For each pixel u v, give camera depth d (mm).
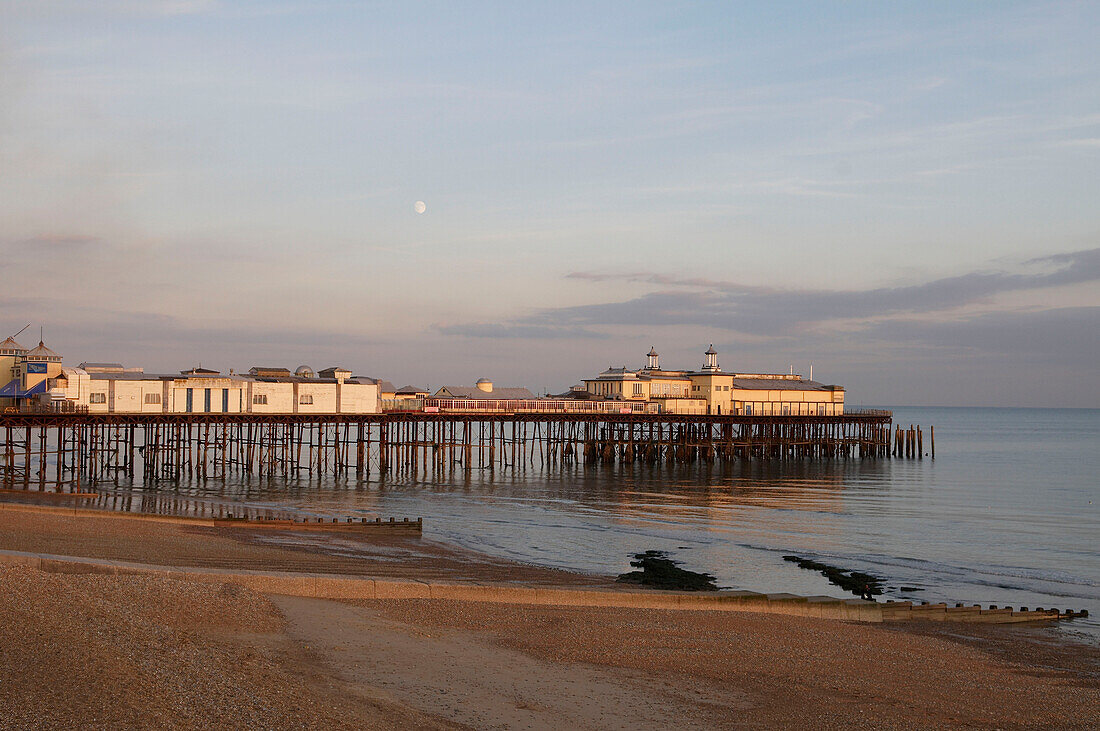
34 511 46875
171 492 69875
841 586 40969
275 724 15797
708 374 116562
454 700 19141
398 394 109312
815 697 21500
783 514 65500
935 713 20984
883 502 73812
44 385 74000
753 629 28375
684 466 104125
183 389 80125
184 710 15711
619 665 23172
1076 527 61219
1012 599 39094
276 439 87250
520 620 27500
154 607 23406
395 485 80250
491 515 61500
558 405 104125
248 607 25078
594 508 66562
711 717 19562
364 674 20328
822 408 124000
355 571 36438
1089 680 25484
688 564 45562
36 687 15641
